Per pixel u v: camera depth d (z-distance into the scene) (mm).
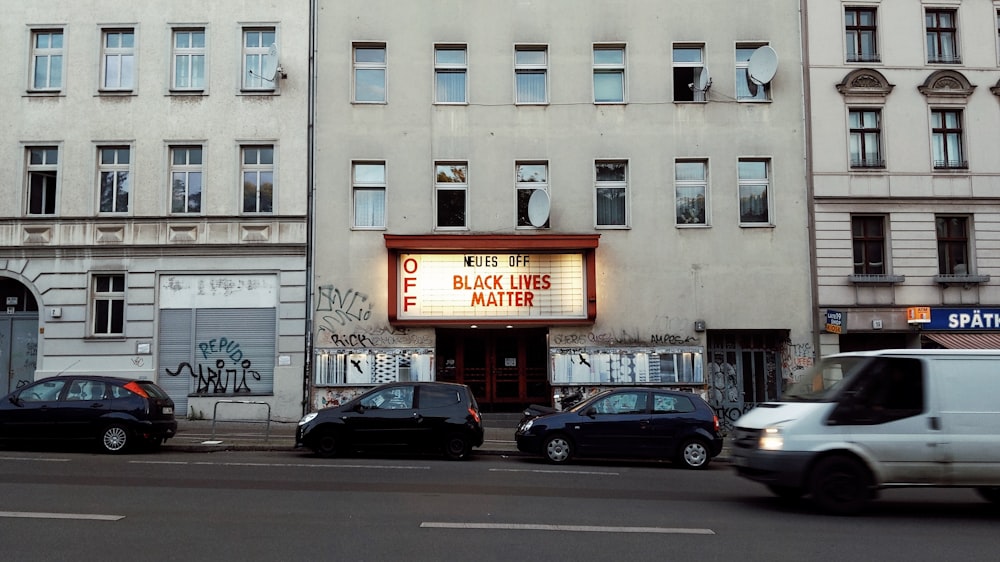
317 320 20438
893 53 21562
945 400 9430
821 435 9344
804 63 21469
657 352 20500
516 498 9984
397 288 20391
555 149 21125
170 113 21078
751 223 21188
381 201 21109
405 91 21125
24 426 14469
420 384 15211
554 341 20562
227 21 21266
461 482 11430
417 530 7793
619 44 21562
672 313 20734
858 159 21484
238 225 20703
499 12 21438
